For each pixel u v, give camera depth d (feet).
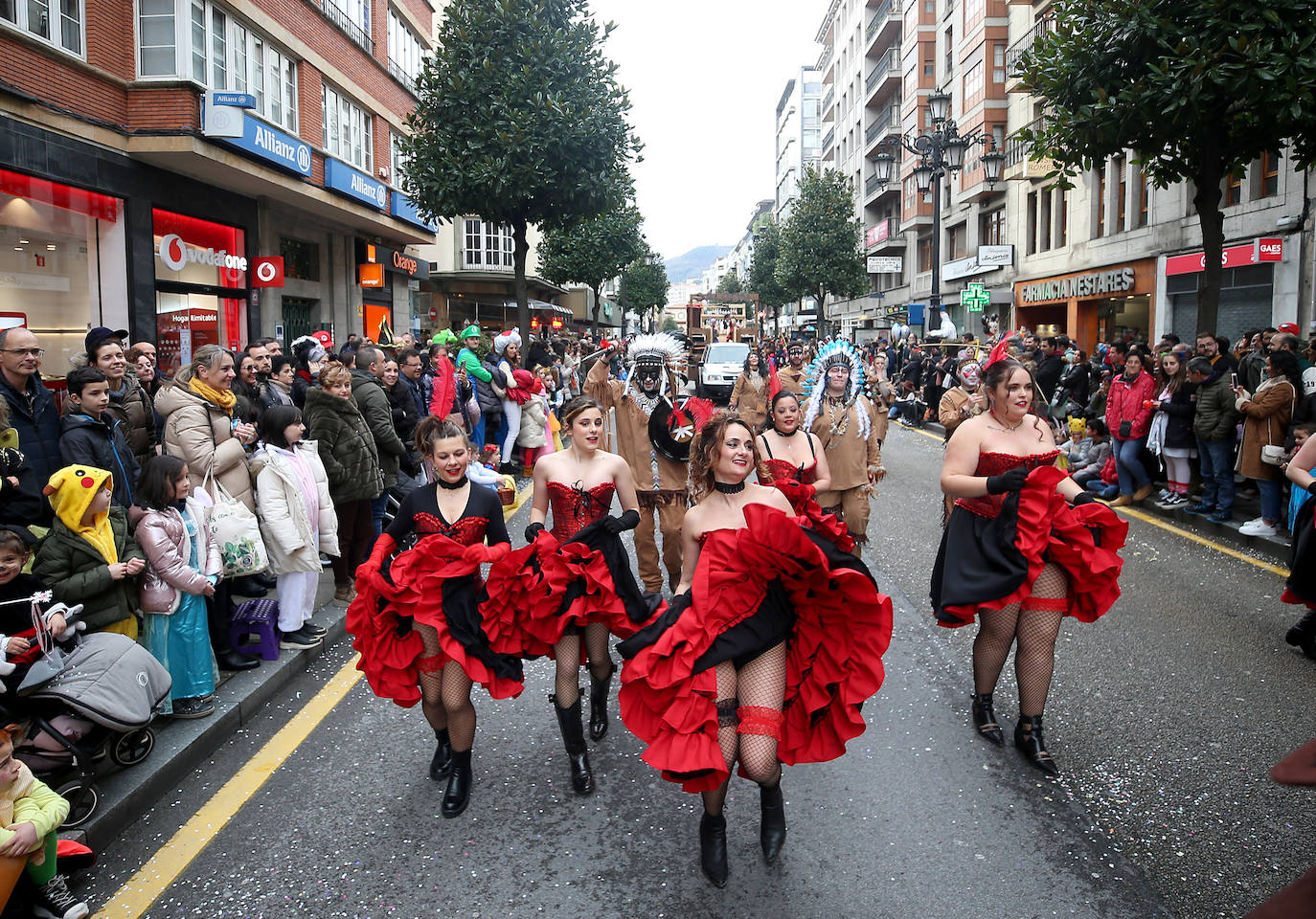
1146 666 18.15
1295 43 28.73
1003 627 14.74
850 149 194.18
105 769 13.35
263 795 13.51
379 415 24.90
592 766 14.48
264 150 48.06
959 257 120.67
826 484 18.79
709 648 10.77
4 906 9.72
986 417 14.92
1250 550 27.86
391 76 74.08
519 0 49.98
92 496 13.75
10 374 17.16
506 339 42.14
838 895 10.84
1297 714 15.74
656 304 216.54
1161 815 12.53
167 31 43.68
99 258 41.47
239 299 54.49
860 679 10.92
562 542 14.62
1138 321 75.10
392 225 70.90
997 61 102.58
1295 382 27.58
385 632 13.19
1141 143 35.50
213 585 15.42
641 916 10.50
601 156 51.80
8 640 11.85
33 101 36.42
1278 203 55.93
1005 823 12.41
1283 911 5.17
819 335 139.33
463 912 10.62
